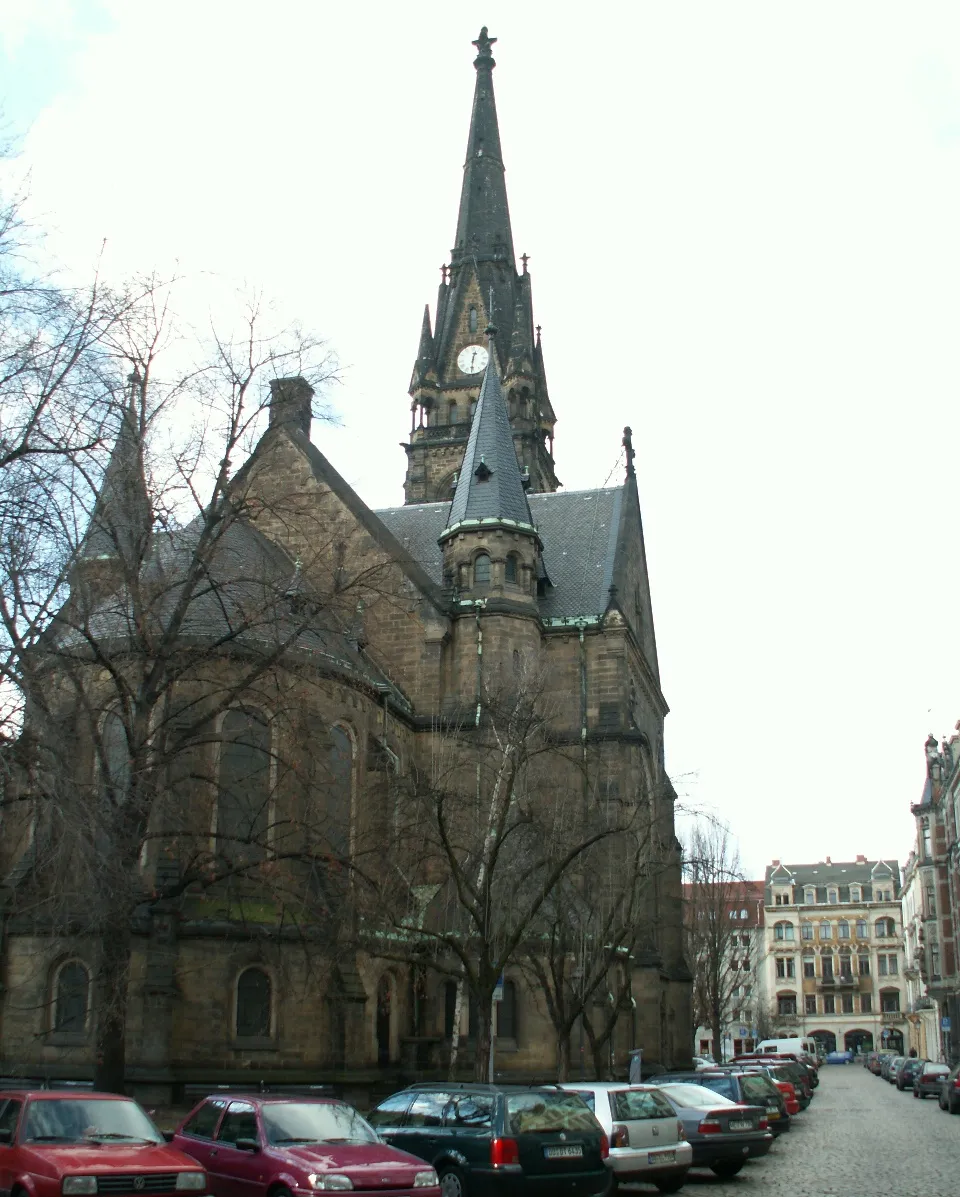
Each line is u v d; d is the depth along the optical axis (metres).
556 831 41.19
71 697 33.22
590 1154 23.83
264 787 43.91
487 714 50.69
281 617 31.25
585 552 66.00
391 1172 20.00
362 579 33.00
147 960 40.72
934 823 133.75
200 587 42.78
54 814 23.44
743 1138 31.31
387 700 52.03
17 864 41.56
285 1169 20.08
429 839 36.69
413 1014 50.16
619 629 60.56
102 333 26.80
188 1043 41.12
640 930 47.56
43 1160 18.88
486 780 46.25
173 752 28.95
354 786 48.25
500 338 102.12
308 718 38.56
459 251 105.00
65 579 25.62
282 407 31.30
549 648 61.38
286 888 37.47
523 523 60.38
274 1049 42.19
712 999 87.12
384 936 41.47
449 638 58.09
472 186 107.00
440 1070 49.09
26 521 24.55
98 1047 28.06
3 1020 40.97
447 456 99.81
